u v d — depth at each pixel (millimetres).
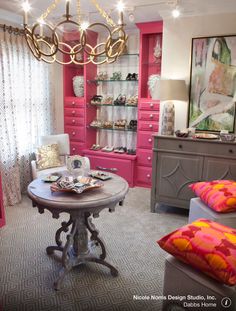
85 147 4582
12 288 2000
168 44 3428
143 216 3250
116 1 2984
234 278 1321
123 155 4254
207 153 2959
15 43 3527
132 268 2248
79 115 4512
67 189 2033
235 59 3148
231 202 2119
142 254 2449
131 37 4211
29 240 2664
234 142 2828
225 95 3262
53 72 4301
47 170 3574
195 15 3227
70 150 4691
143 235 2795
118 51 1939
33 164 3490
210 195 2293
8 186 3533
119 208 3471
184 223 3084
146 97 4188
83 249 2254
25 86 3758
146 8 3186
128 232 2852
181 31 3336
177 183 3168
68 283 2059
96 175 2422
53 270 2213
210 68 3275
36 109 4016
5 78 3418
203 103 3377
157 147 3191
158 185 3270
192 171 3066
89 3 3049
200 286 1394
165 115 3309
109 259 2359
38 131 4113
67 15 1690
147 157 4148
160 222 3096
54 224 3012
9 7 3215
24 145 3846
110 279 2111
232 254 1404
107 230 2887
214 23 3166
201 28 3234
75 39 4133
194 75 3361
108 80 4398
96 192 2062
